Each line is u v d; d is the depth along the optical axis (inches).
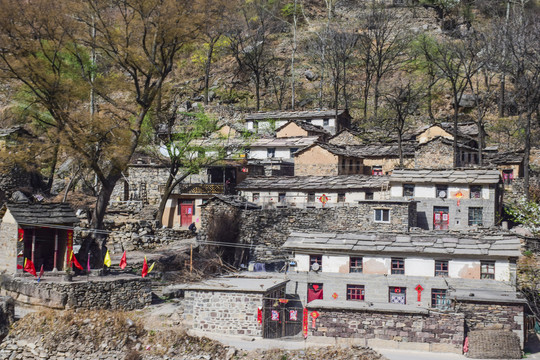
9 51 1520.7
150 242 1838.1
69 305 1326.3
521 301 1189.1
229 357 1126.4
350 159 2447.1
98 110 1923.0
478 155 2369.6
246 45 3875.5
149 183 2340.1
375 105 3179.1
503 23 3189.0
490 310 1205.7
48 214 1446.9
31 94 1716.3
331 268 1412.4
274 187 2148.1
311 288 1418.6
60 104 1574.8
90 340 1200.2
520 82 2753.4
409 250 1365.7
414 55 3545.8
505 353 1133.7
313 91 3577.8
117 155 1545.3
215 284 1333.7
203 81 3700.8
